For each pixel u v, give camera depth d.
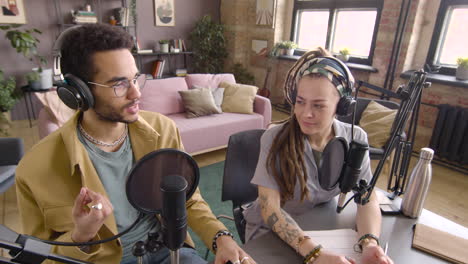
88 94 0.72
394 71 3.38
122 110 0.77
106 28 0.73
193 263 0.95
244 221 1.29
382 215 0.98
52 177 0.80
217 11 5.36
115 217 0.88
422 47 3.32
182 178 0.46
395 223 0.94
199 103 3.04
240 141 1.31
